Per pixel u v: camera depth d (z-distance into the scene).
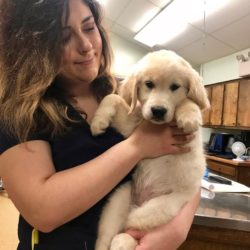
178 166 1.11
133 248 0.93
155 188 1.13
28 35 0.92
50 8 0.92
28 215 0.79
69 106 0.99
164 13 4.10
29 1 0.93
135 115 1.11
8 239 2.63
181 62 1.10
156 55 1.13
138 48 6.12
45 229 0.78
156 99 1.03
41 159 0.84
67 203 0.78
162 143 0.98
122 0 4.29
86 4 1.03
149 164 1.13
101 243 0.96
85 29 0.99
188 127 0.98
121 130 1.08
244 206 1.43
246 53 4.59
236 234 1.28
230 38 4.41
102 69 1.19
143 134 0.97
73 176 0.82
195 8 3.79
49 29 0.92
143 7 4.25
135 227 1.00
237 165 3.90
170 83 1.07
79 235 0.89
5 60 0.94
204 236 1.30
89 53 0.98
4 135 0.84
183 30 4.60
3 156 0.83
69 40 0.95
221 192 1.66
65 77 1.02
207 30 4.37
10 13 0.95
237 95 4.56
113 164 0.86
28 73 0.90
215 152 4.62
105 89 1.21
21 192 0.79
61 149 0.91
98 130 0.99
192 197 1.10
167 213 1.00
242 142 4.40
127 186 1.11
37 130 0.88
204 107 1.10
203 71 5.80
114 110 1.08
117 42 5.94
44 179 0.81
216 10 3.76
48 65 0.91
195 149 1.13
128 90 1.14
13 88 0.90
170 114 1.02
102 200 0.99
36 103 0.87
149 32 5.01
